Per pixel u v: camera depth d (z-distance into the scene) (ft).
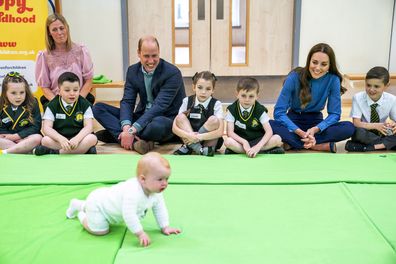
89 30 13.98
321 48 8.68
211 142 8.75
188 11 14.08
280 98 9.25
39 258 4.67
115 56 14.17
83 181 6.91
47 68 10.21
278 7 14.10
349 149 9.34
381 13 14.07
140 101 10.04
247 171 7.45
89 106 8.95
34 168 7.58
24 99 9.07
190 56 14.39
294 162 7.98
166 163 4.75
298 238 5.16
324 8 13.99
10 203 6.11
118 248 4.90
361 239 5.12
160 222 5.24
